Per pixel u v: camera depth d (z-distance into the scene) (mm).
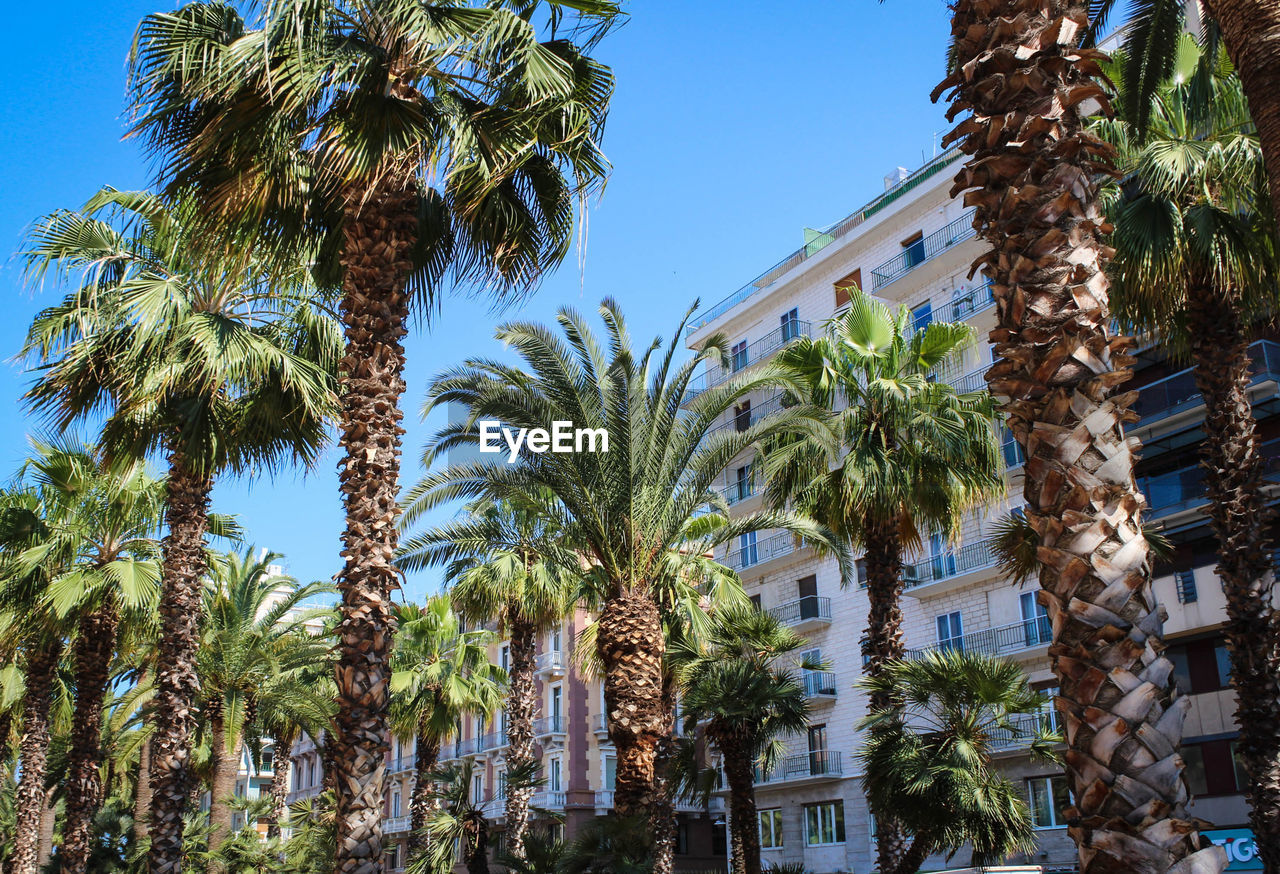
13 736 37625
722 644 17797
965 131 4793
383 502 9664
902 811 11977
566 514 16391
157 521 20375
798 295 40375
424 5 9531
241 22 10398
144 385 13086
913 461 17156
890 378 17812
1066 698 3957
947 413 17391
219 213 10727
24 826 24031
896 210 36031
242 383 13961
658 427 15906
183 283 14227
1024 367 4359
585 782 45719
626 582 15406
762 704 16656
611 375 15477
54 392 14016
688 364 16094
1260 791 12383
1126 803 3730
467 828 16250
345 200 9812
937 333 18219
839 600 35812
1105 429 4180
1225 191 14195
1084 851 3789
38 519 20344
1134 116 13297
